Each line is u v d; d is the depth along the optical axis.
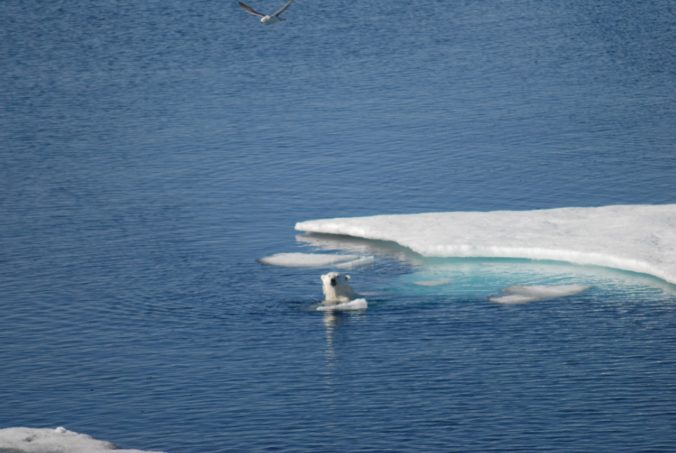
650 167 195.75
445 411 108.88
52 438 101.44
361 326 129.12
